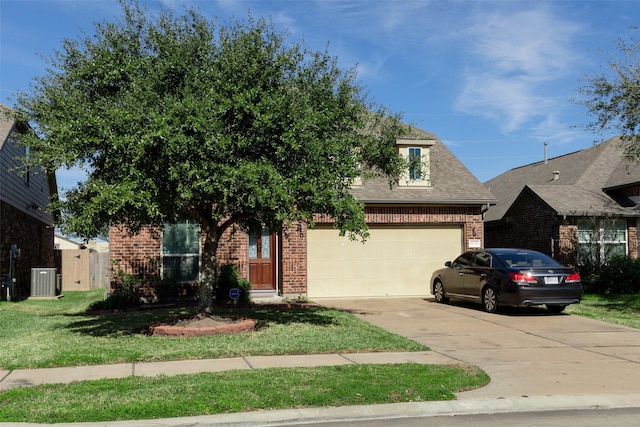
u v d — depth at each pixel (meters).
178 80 10.33
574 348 9.82
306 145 9.99
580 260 19.53
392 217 18.17
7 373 7.86
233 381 7.05
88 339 10.24
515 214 22.83
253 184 9.18
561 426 5.89
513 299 13.40
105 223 10.14
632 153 15.64
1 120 19.11
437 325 12.26
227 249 16.50
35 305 17.14
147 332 11.02
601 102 14.61
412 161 13.60
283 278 17.16
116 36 10.55
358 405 6.36
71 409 5.94
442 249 18.66
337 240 17.94
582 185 22.12
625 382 7.54
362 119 11.93
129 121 9.08
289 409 6.18
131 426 5.64
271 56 10.67
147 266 15.99
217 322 11.20
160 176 9.52
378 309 14.96
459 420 6.10
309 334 10.68
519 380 7.60
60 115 9.98
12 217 19.67
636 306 15.65
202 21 10.75
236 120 9.88
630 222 20.34
